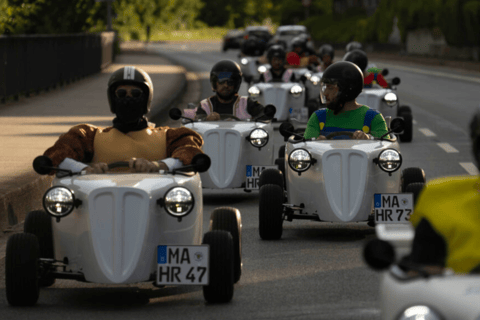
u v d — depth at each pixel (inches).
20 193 896.9
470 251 299.6
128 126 603.2
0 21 2519.7
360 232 833.5
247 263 686.5
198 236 577.3
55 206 537.6
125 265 526.3
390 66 4488.2
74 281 644.7
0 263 695.1
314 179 771.4
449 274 298.7
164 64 4239.7
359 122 825.5
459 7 4505.4
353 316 522.0
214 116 1049.5
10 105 2090.3
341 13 7770.7
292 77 1871.3
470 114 2101.4
